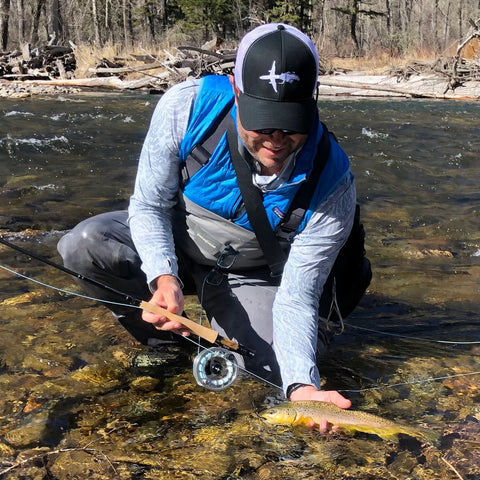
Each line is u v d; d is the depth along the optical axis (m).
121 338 3.08
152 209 2.56
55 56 27.23
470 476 2.10
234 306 2.76
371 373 2.84
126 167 7.60
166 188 2.52
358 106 17.73
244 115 2.09
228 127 2.37
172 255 2.49
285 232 2.46
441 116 14.84
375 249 4.66
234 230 2.57
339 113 15.34
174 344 3.04
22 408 2.47
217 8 42.56
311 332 2.41
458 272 4.18
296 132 2.07
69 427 2.36
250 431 2.35
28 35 55.06
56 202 5.85
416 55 32.31
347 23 54.72
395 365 2.92
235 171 2.40
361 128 12.10
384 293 3.81
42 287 3.69
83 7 53.50
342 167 2.42
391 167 8.07
